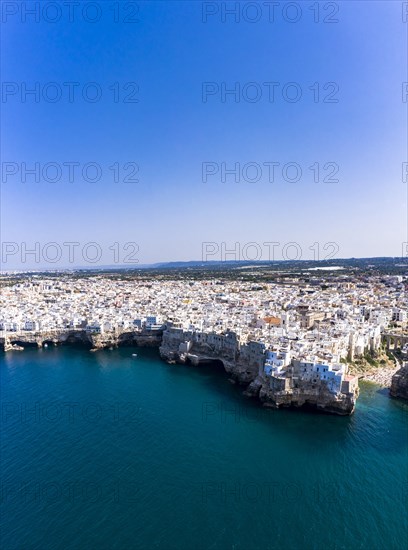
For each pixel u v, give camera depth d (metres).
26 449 112.94
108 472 101.56
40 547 77.69
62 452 111.19
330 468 102.56
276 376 138.38
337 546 78.25
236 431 122.56
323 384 133.50
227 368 179.38
